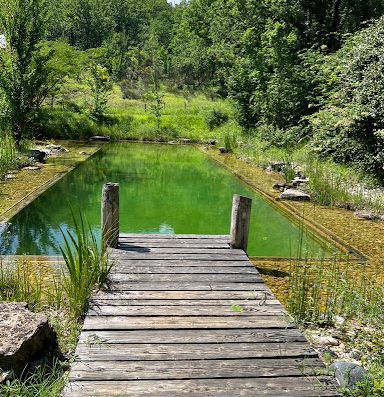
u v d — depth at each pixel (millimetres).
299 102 16875
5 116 13422
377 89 11102
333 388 2959
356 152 12016
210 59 32031
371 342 3938
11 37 13156
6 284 4445
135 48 35281
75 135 20750
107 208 5344
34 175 11258
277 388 2930
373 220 8516
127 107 25203
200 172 13547
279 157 14781
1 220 7461
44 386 2891
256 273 4906
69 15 46062
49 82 16828
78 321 3934
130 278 4605
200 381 2963
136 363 3129
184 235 6156
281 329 3727
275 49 18109
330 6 19609
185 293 4328
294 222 8406
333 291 4863
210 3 40031
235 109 21578
